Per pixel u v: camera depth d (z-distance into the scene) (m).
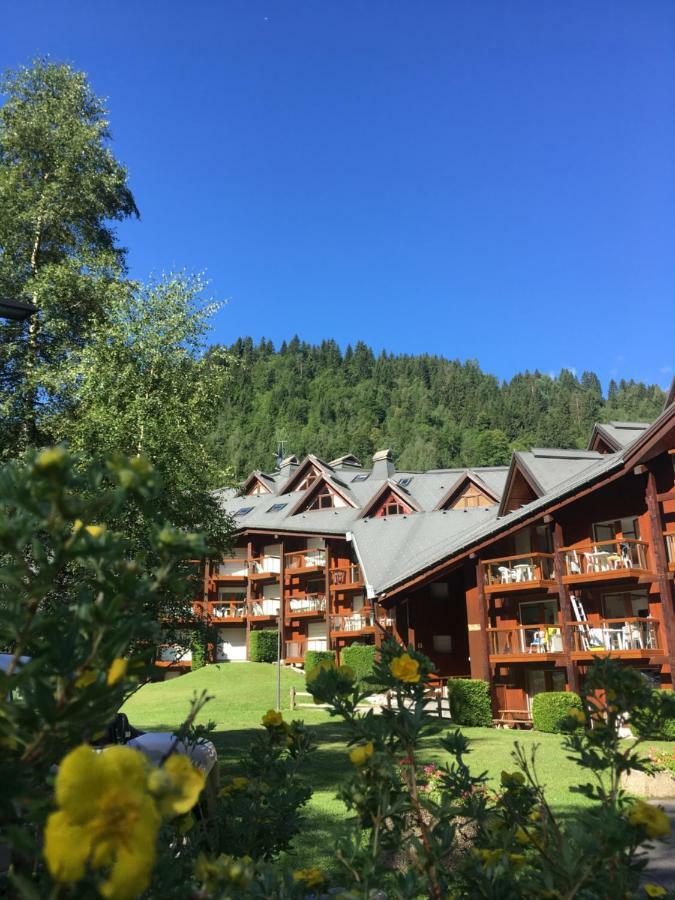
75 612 1.34
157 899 1.69
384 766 2.02
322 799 8.12
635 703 2.09
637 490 20.77
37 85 21.28
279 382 175.75
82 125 20.64
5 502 1.24
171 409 15.19
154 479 1.35
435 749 12.49
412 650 2.18
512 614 23.36
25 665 1.18
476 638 23.05
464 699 21.03
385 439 140.50
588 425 153.38
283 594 39.69
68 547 1.26
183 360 16.27
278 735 2.81
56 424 15.94
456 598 29.53
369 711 2.19
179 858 2.04
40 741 1.21
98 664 1.24
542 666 21.89
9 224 18.77
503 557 23.44
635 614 20.67
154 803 0.97
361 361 198.50
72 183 20.09
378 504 38.09
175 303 16.27
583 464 24.83
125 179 21.39
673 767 9.52
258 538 43.22
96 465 1.36
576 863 1.79
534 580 21.48
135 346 15.46
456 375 180.88
